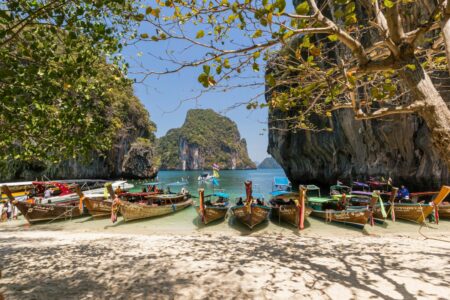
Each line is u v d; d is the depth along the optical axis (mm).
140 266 5598
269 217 12938
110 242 8484
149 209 13148
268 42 2346
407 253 6820
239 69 2715
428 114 1973
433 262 5914
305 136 28516
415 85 2033
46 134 5605
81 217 13805
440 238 9016
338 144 24297
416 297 4004
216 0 2328
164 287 4402
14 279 4785
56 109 4957
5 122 4949
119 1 3002
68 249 7355
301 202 10797
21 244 8188
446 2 1847
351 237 9398
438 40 2836
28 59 3430
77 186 13305
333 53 12000
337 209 12961
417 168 16422
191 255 6641
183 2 2480
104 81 4285
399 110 2146
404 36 2139
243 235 10023
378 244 8039
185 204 16219
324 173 29250
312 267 5551
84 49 4008
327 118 24469
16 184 19328
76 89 4434
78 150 5605
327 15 12133
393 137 17531
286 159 35000
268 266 5613
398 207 11461
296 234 10023
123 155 46281
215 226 11539
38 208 12352
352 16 2268
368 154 20750
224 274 5059
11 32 2768
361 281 4684
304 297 4016
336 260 6137
